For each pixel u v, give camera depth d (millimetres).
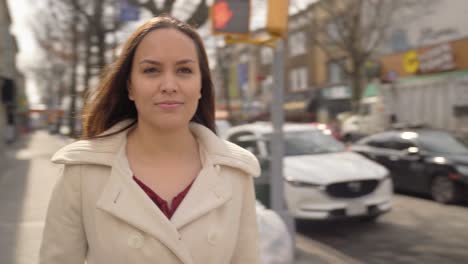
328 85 32812
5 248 5215
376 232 6855
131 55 1364
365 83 26062
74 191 1295
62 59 29547
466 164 8422
